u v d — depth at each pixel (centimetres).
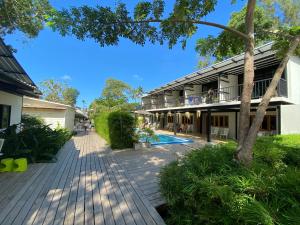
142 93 3111
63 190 397
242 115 288
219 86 1346
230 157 305
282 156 323
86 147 981
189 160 300
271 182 191
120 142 945
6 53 575
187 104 1700
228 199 180
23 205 327
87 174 512
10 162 518
